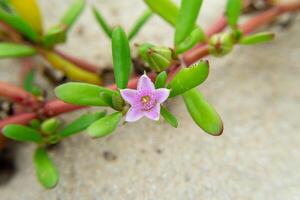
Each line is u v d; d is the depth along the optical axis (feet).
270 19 0.90
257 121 0.83
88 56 0.92
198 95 0.66
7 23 0.80
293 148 0.80
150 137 0.80
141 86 0.60
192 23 0.71
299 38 0.93
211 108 0.65
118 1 1.00
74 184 0.77
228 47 0.75
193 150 0.78
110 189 0.75
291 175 0.77
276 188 0.75
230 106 0.85
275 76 0.88
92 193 0.75
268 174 0.77
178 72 0.68
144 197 0.74
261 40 0.76
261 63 0.90
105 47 0.94
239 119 0.83
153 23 0.96
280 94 0.86
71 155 0.80
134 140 0.80
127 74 0.64
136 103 0.60
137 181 0.76
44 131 0.72
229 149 0.79
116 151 0.79
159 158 0.78
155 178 0.76
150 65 0.67
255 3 0.94
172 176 0.76
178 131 0.81
